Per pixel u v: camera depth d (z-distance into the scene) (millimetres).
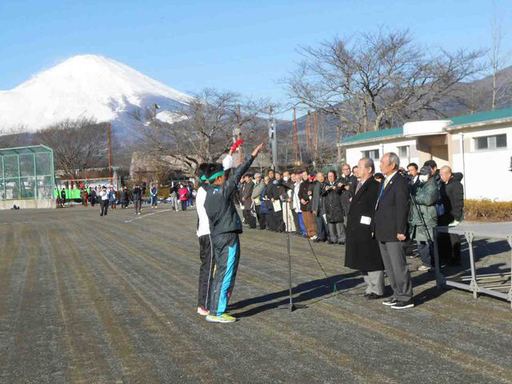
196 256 14516
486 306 7969
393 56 40719
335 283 10031
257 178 20719
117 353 6535
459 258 11109
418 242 10797
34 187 50406
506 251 12625
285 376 5523
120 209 43812
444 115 40938
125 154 79938
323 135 47812
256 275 11234
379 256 8477
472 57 44125
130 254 15469
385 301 8336
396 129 30719
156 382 5535
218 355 6289
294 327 7316
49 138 78625
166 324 7750
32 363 6309
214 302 7695
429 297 8672
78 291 10367
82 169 78688
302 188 16672
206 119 54406
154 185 49656
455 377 5285
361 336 6766
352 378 5387
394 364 5723
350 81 41156
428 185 10438
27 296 10102
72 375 5867
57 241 19953
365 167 8578
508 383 5082
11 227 27688
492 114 24328
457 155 24984
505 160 22922
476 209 19859
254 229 21016
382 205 8008
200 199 8109
